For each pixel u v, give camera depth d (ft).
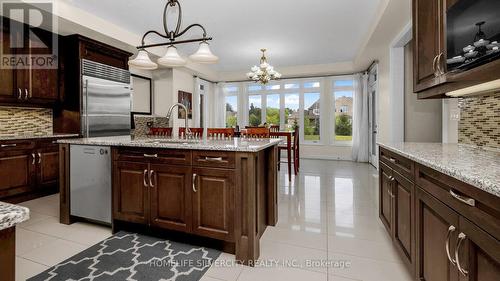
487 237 2.77
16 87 11.31
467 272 3.15
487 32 3.65
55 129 13.79
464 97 6.81
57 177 12.39
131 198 7.57
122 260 6.31
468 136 6.82
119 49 15.02
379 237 7.58
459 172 3.31
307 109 25.26
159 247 6.98
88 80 13.17
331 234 7.81
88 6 11.47
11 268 1.93
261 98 26.68
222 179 6.48
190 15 12.55
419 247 4.73
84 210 8.23
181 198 6.94
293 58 20.81
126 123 15.26
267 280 5.55
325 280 5.53
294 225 8.50
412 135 15.05
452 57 4.57
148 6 11.51
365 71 22.02
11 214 1.86
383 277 5.62
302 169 18.83
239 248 6.27
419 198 4.73
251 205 6.18
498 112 5.65
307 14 12.57
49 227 8.25
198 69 22.26
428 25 5.74
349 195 11.98
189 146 6.71
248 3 11.43
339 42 16.87
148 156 7.29
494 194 2.58
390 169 6.73
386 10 10.52
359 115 22.49
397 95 14.92
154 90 21.13
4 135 11.79
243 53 19.30
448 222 3.65
